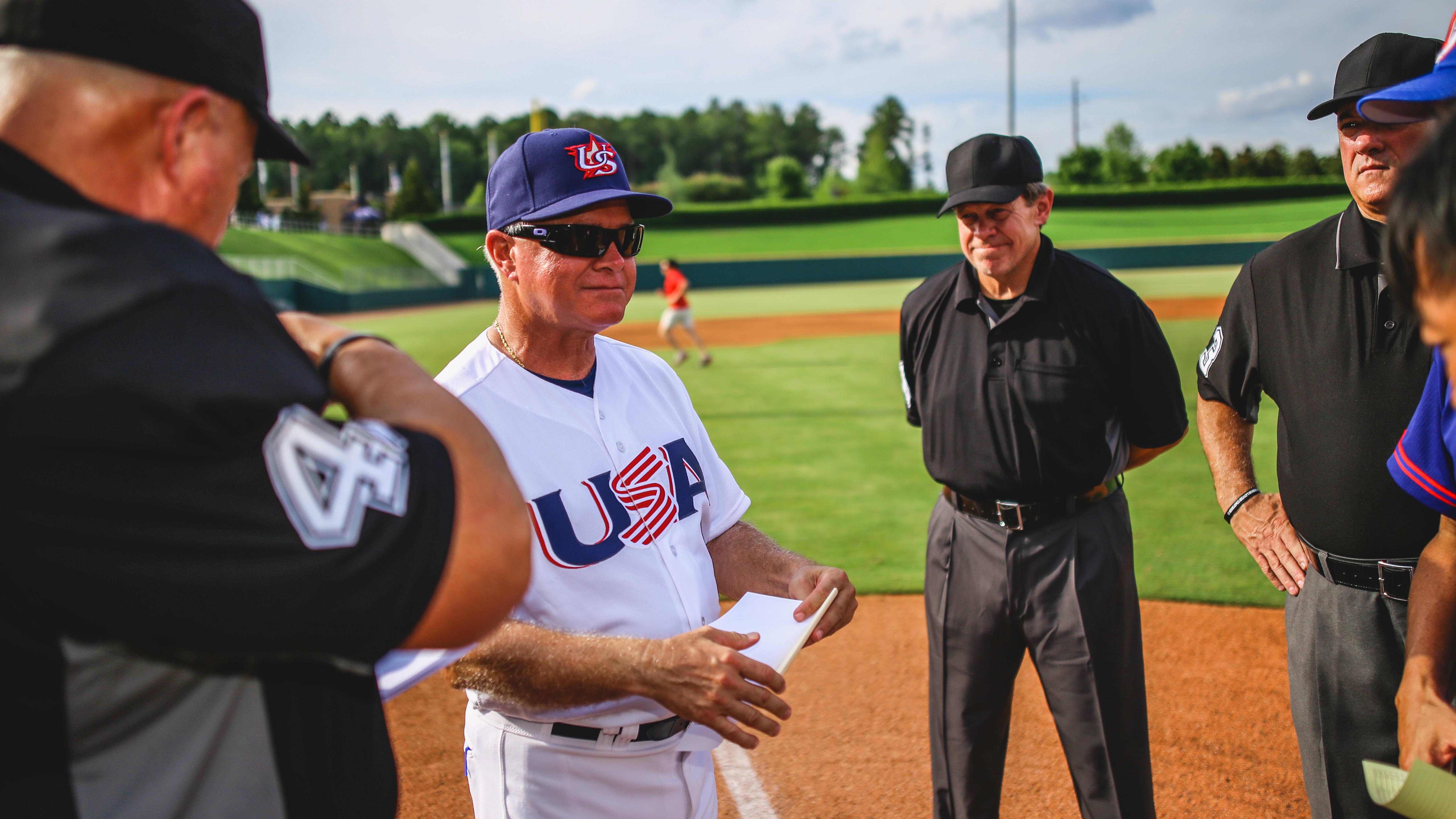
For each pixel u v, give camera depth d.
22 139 0.66
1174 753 2.95
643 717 1.41
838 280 32.91
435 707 3.46
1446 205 0.81
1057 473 2.14
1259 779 2.79
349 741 0.84
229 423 0.61
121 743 0.69
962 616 2.30
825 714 3.34
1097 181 61.12
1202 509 5.45
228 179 0.75
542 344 1.50
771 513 5.70
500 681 1.32
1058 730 2.25
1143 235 38.84
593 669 1.28
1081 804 2.25
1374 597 1.74
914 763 2.99
